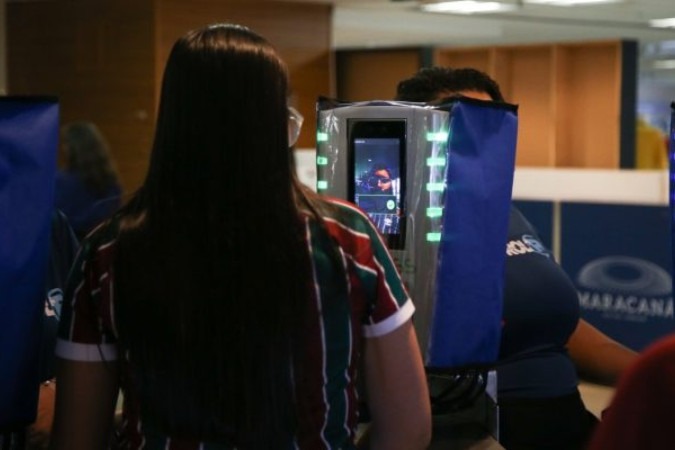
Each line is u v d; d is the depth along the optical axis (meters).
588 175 8.84
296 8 8.99
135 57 8.22
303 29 9.08
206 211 1.40
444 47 13.55
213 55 1.40
